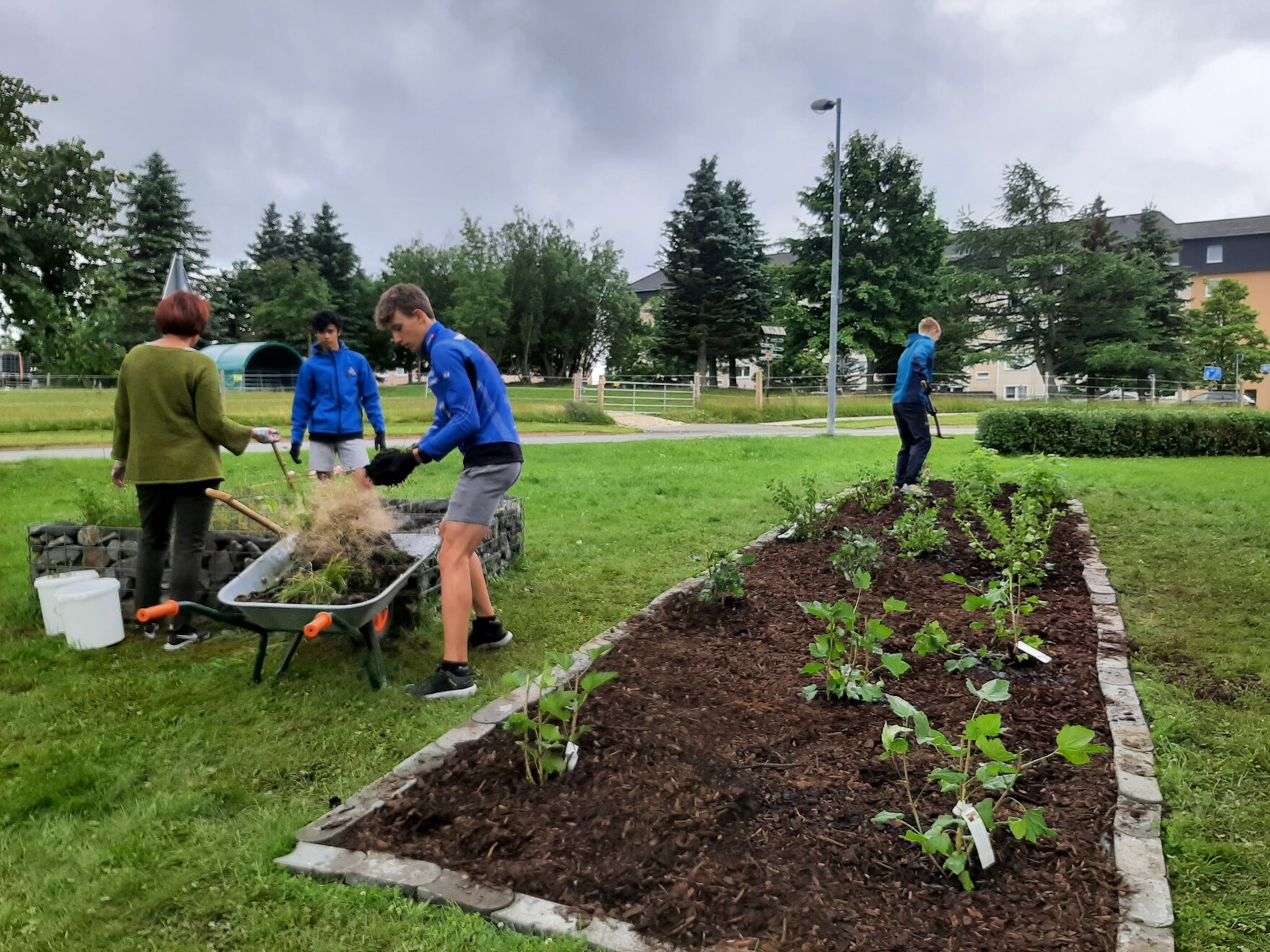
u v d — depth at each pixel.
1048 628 4.27
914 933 2.00
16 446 15.23
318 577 3.85
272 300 61.22
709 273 47.62
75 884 2.34
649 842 2.37
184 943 2.08
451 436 3.52
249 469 10.86
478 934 2.05
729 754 2.91
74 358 11.46
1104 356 41.72
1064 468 7.43
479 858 2.34
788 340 44.28
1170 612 4.66
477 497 3.63
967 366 48.12
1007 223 45.59
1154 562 5.77
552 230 67.31
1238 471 10.79
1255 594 5.00
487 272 63.78
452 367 3.52
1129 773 2.77
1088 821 2.49
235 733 3.37
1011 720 3.21
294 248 66.50
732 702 3.35
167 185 56.19
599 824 2.46
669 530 7.25
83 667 4.16
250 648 4.41
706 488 9.69
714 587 4.63
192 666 4.16
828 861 2.29
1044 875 2.23
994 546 6.09
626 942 1.99
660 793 2.62
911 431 8.17
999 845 2.34
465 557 3.71
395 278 69.12
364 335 66.06
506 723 3.02
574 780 2.72
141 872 2.38
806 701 3.39
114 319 11.88
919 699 3.41
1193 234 71.88
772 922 2.04
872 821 2.48
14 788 2.90
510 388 45.34
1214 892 2.23
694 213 47.38
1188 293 69.62
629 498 8.93
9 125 10.89
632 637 4.21
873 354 40.47
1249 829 2.54
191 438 4.30
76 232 11.00
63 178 10.90
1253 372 48.56
